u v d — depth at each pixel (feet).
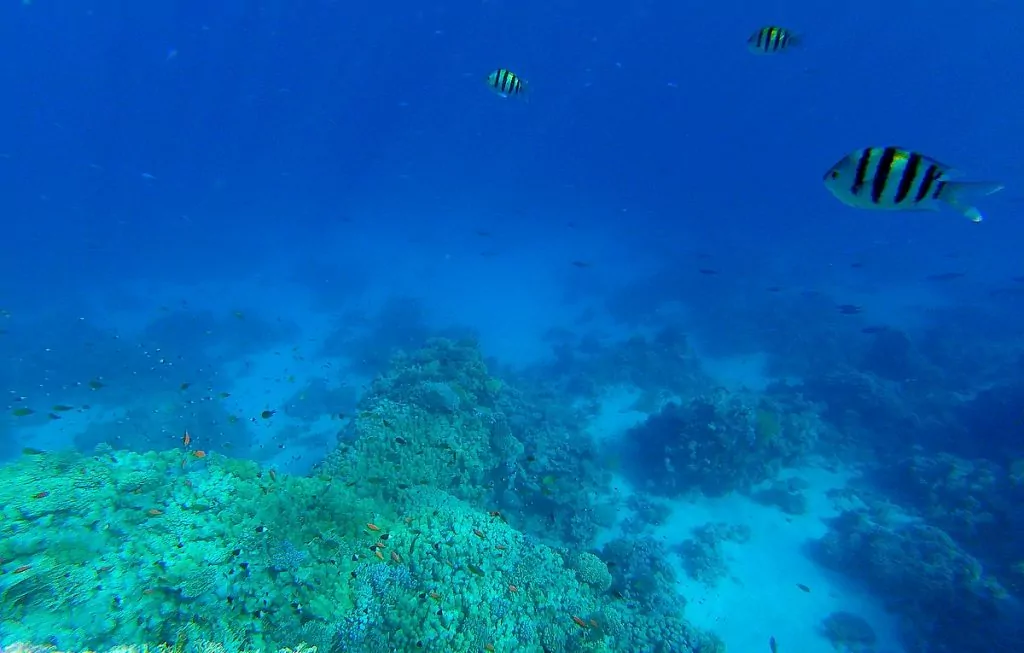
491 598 22.71
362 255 124.57
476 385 43.83
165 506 21.79
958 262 110.11
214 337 78.23
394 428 34.50
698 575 35.76
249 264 121.29
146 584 18.66
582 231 148.87
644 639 26.91
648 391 58.18
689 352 66.69
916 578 33.22
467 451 34.94
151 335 77.61
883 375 60.08
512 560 25.52
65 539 19.43
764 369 65.10
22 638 16.52
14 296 100.73
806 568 36.70
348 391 58.80
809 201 190.29
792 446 45.68
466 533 25.22
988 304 85.51
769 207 183.62
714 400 44.09
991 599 30.99
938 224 146.72
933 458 43.75
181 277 113.39
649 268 114.11
